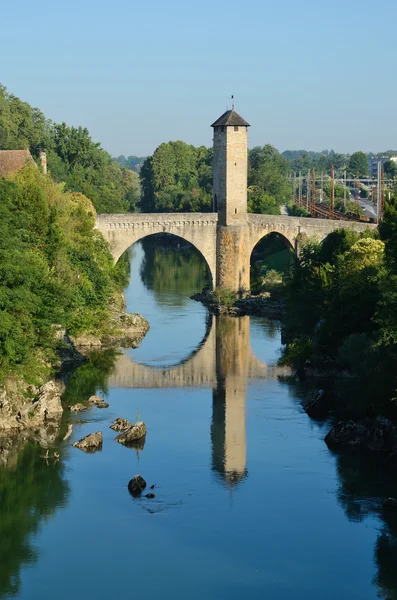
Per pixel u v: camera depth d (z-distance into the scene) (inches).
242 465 2659.9
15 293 3041.3
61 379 3622.0
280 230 5851.4
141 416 3139.8
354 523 2271.2
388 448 2755.9
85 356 4040.4
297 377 3686.0
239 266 5880.9
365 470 2625.5
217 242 5876.0
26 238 3823.8
